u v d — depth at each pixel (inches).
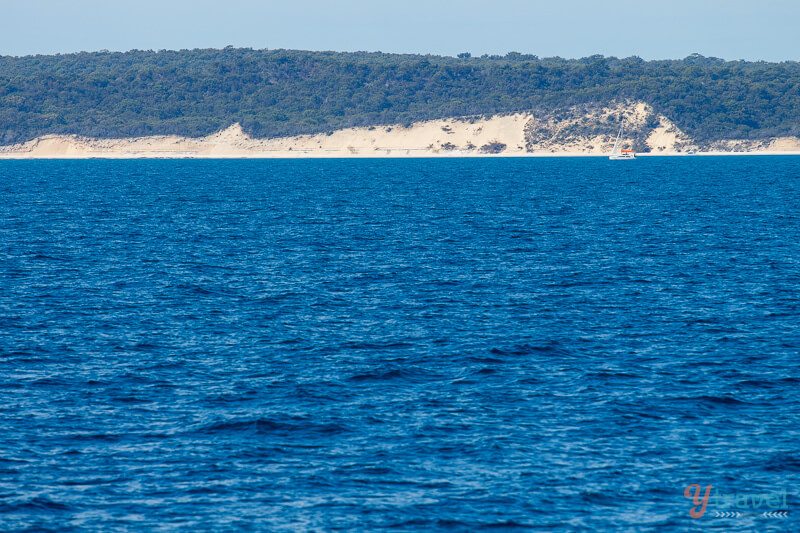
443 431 3831.2
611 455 3595.0
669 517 3122.5
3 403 4173.2
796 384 4448.8
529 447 3666.3
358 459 3550.7
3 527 3009.4
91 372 4690.0
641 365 4805.6
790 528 3053.6
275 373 4662.9
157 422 3941.9
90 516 3100.4
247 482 3353.8
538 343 5241.1
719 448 3661.4
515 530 3031.5
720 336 5428.2
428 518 3095.5
